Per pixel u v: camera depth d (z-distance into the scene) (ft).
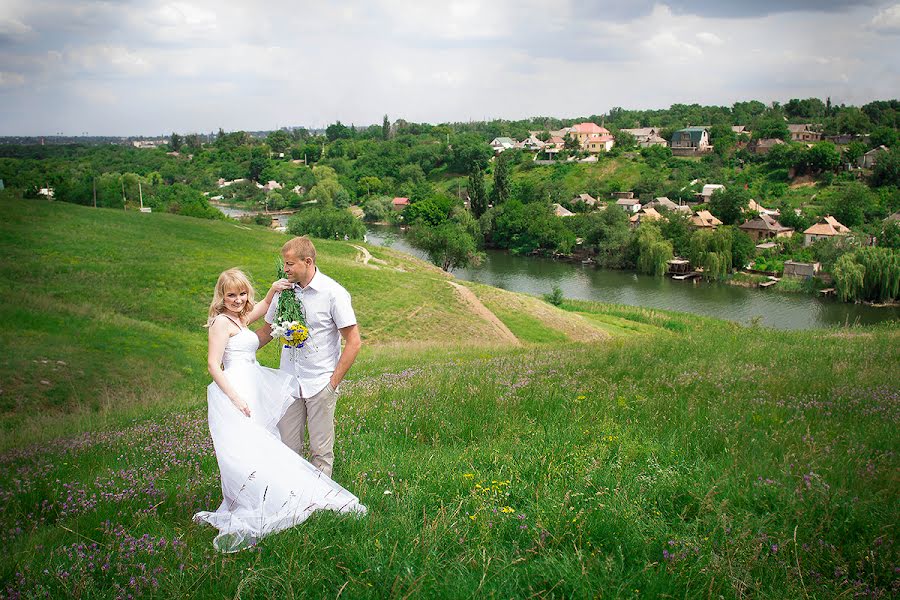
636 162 577.43
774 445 21.34
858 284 239.71
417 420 27.61
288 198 598.34
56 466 24.35
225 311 18.24
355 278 160.45
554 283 280.92
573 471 19.12
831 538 14.43
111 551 14.49
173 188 510.99
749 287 273.95
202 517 16.57
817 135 648.79
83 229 168.96
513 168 627.46
